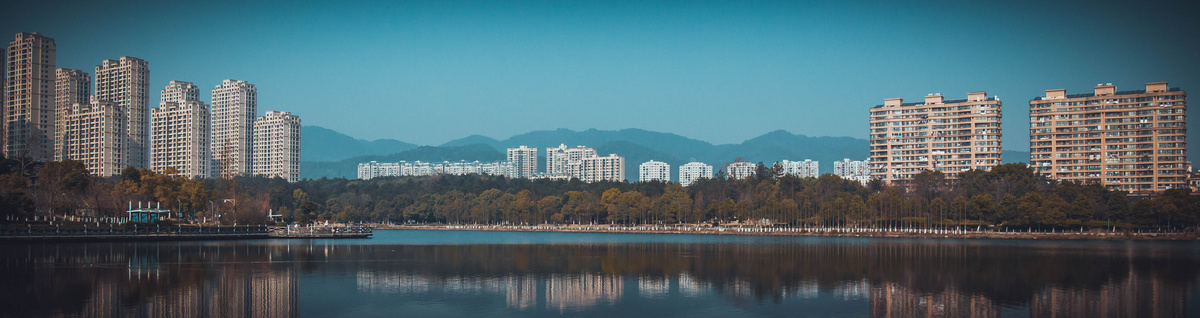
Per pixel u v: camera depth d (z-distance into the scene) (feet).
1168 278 415.23
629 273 437.17
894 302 337.93
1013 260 512.63
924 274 431.43
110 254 487.20
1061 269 456.04
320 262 473.67
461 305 323.37
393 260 499.10
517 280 402.93
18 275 379.35
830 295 355.97
